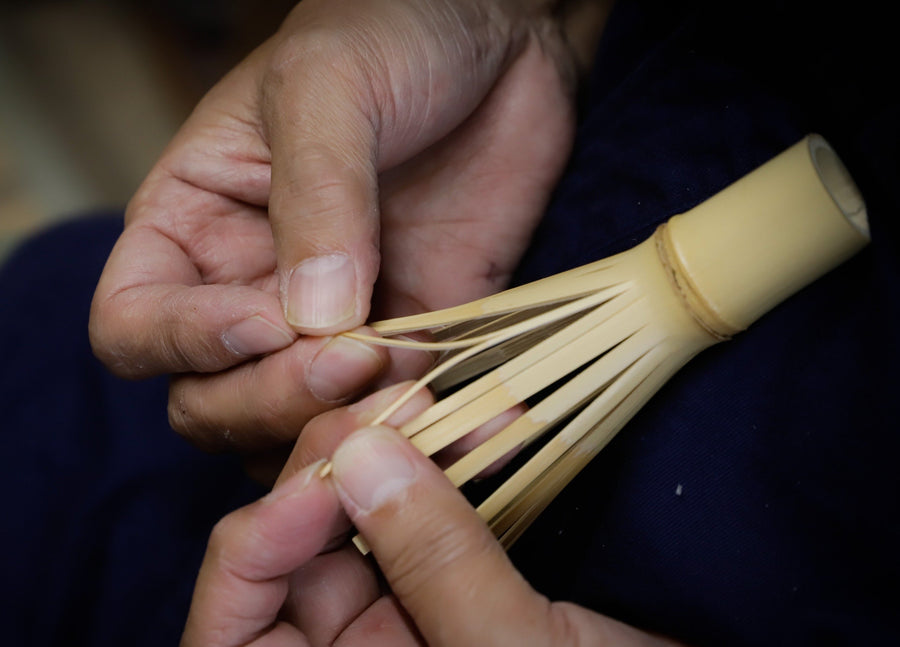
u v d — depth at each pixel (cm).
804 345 31
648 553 31
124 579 42
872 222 30
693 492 31
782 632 30
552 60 38
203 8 80
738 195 29
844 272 31
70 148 85
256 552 29
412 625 32
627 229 34
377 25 33
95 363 44
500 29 37
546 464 31
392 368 33
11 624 42
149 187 36
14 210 83
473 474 31
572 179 36
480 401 30
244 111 35
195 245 37
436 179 38
